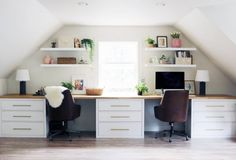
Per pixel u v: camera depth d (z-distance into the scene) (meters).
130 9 3.84
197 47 5.04
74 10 3.89
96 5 3.63
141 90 4.71
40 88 5.10
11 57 4.38
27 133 4.51
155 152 3.72
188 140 4.37
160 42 4.96
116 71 5.20
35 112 4.48
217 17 3.74
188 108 4.63
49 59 4.93
